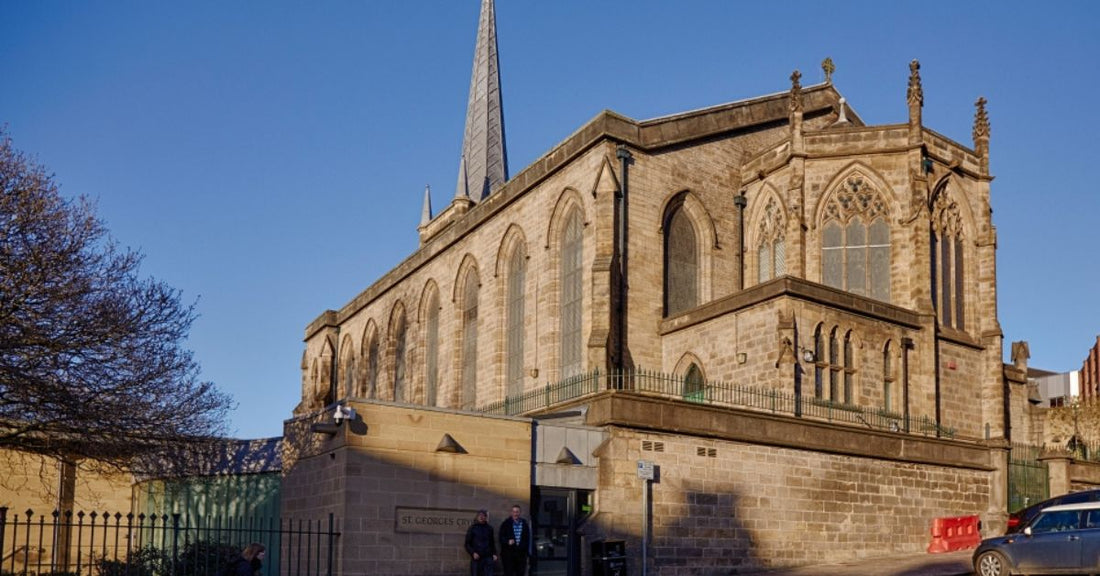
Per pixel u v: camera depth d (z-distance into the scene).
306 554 28.73
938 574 30.28
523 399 46.62
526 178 53.28
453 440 28.55
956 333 48.09
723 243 50.78
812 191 48.97
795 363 40.06
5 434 30.72
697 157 50.47
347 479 26.81
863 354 43.16
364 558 26.69
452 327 61.22
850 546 36.12
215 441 34.16
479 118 118.56
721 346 43.59
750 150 53.00
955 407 47.12
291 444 30.78
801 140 49.03
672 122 49.16
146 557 30.20
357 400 27.39
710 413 33.44
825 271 48.62
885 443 38.16
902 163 48.06
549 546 30.11
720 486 33.19
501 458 29.44
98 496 40.91
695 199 50.00
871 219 48.31
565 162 49.34
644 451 31.88
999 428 47.88
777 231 50.09
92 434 29.98
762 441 34.41
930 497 39.44
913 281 46.44
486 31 120.94
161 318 31.45
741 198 51.56
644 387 45.62
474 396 58.06
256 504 35.69
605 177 46.25
